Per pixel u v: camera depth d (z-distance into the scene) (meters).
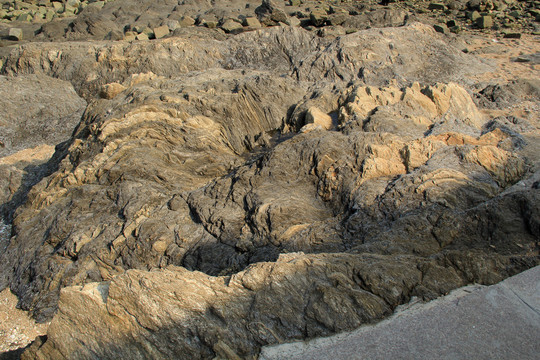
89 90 17.81
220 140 11.58
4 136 15.70
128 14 28.25
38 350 5.47
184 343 5.02
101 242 8.62
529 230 5.64
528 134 9.79
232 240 7.78
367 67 15.77
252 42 18.22
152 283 5.27
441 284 5.06
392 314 4.84
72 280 8.34
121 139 10.55
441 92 11.49
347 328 4.77
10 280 9.25
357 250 6.07
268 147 11.73
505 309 4.62
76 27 23.70
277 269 5.29
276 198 7.99
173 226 8.35
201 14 25.39
